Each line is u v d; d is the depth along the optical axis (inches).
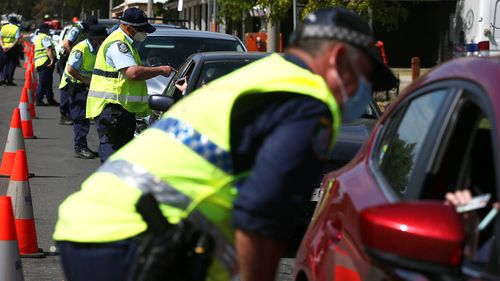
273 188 187.5
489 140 226.5
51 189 723.4
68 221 219.5
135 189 210.5
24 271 481.7
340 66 197.9
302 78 196.7
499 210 189.5
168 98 640.4
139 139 218.2
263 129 196.9
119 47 659.4
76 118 900.0
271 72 202.5
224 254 208.5
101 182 217.8
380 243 185.5
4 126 1151.0
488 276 182.2
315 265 275.4
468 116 226.5
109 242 212.2
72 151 951.0
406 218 183.5
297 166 189.0
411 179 239.8
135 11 667.4
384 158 268.5
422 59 1967.3
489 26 1141.7
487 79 212.7
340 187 276.8
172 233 197.8
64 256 220.7
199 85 640.4
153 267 194.5
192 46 935.7
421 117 251.6
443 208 185.9
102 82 673.0
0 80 1947.6
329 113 195.3
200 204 205.0
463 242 181.6
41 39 1476.4
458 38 1214.3
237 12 1546.5
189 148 205.0
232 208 194.9
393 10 1130.7
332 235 264.5
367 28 202.1
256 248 190.2
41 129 1146.7
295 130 191.8
